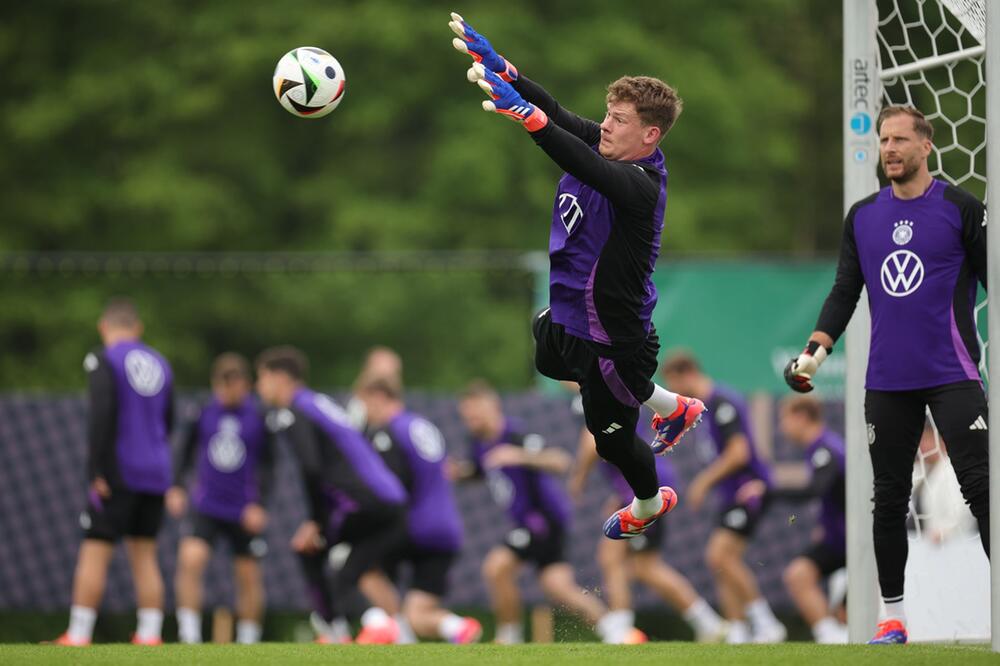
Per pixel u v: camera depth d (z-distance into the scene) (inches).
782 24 3176.7
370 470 1370.6
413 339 2506.2
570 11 2810.0
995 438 783.7
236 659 766.5
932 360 818.8
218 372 1573.6
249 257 1654.8
